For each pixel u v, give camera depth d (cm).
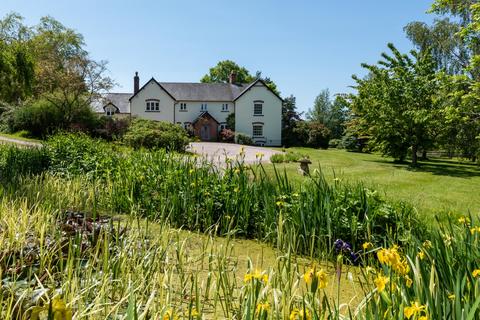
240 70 7044
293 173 1337
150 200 595
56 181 657
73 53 4056
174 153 777
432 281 187
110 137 3109
